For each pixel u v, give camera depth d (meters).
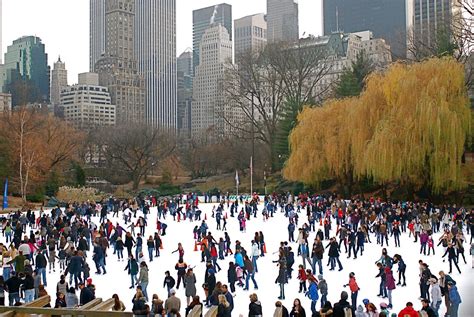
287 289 24.89
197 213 47.28
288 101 87.56
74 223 34.97
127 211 54.53
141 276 22.42
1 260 27.19
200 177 108.12
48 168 75.25
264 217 46.69
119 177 103.00
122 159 95.94
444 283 20.06
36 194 71.38
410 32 103.31
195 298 16.94
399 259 24.98
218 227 41.19
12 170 71.81
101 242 28.86
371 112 52.75
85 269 24.27
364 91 56.25
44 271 24.50
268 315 20.95
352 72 82.00
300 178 61.31
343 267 28.86
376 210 41.81
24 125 74.62
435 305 19.94
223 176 102.94
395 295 23.55
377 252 32.44
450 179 47.16
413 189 51.41
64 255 28.44
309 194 63.47
